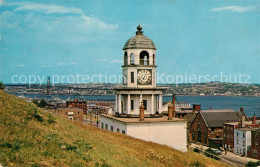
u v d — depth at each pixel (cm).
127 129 4097
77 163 1778
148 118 4556
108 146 2811
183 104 17200
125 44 4831
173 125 4306
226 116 10306
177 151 3788
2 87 3231
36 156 1672
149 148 3384
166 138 4269
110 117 4753
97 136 3212
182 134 4353
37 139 1952
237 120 10144
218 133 9888
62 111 10488
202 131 10094
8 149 1645
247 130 8419
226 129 9338
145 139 4169
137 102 4712
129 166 2362
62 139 2212
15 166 1474
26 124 2173
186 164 3244
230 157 8212
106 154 2403
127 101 4691
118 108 4866
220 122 10006
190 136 10819
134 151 3048
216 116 10225
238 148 8719
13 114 2291
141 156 2931
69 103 16388
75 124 3569
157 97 4847
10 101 2653
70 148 2028
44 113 2931
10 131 1897
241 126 9006
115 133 3819
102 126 5159
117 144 3153
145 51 4781
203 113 10250
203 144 9994
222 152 8962
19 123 2117
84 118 12369
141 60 4881
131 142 3478
